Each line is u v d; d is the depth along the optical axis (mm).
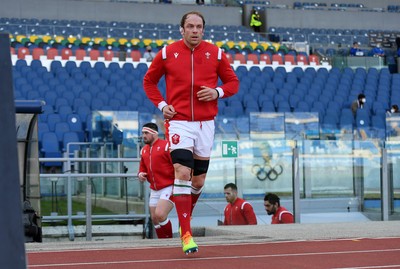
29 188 11273
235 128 16641
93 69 29734
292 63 34312
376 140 16875
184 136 6668
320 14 43281
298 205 16188
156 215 11180
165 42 35844
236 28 41281
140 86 28391
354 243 7398
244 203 12906
